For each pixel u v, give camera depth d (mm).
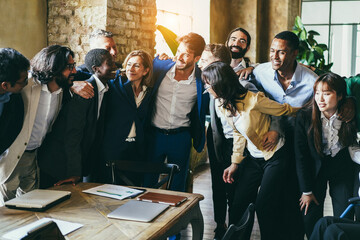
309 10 12297
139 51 3467
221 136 3705
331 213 4938
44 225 1539
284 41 3297
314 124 3012
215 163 3906
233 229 1808
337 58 12297
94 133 3295
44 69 2807
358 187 3021
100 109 3379
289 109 3154
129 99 3455
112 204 2387
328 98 2908
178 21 7941
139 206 2320
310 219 3143
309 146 3080
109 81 3496
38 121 2990
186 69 3600
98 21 5012
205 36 8391
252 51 9664
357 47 12102
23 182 3164
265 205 3148
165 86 3604
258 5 9680
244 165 3354
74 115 3121
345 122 3012
